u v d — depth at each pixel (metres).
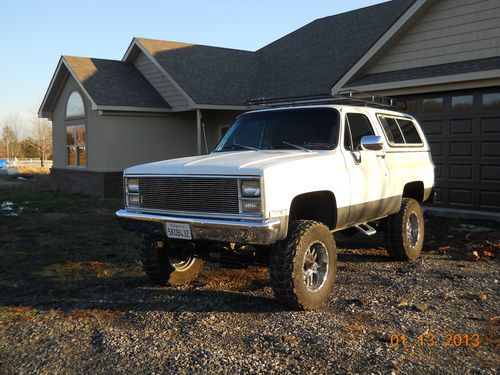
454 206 10.23
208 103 15.84
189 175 4.68
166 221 4.80
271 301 5.13
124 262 7.19
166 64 17.36
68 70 18.16
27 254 7.85
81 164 18.47
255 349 3.89
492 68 8.82
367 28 16.45
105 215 12.23
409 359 3.61
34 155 57.34
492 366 3.50
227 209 4.49
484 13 9.46
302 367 3.54
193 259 6.08
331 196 5.21
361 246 7.88
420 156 7.33
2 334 4.51
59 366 3.80
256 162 4.61
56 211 13.17
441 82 9.53
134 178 5.23
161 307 5.07
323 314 4.64
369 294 5.27
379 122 6.42
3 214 12.67
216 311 4.86
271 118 6.05
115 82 17.73
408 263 6.72
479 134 9.74
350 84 11.14
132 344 4.11
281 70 17.45
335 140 5.48
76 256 7.64
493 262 6.65
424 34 10.33
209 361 3.70
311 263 4.86
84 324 4.68
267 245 4.91
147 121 17.61
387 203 6.26
